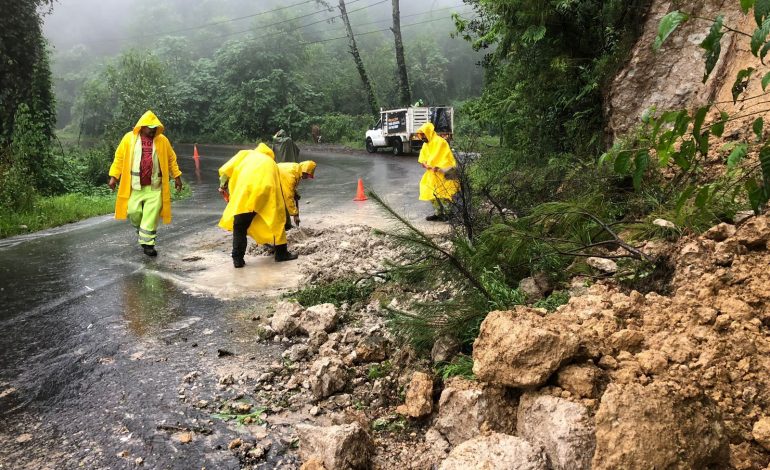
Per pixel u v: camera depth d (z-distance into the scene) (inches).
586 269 169.0
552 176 243.8
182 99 1737.2
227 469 112.2
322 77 1982.0
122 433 126.0
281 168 311.9
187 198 550.9
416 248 152.1
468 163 311.9
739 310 116.6
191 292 229.6
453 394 113.9
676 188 200.7
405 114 1017.5
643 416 84.1
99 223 427.8
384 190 554.3
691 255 139.8
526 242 167.2
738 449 90.3
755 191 98.3
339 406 135.5
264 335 178.1
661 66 269.0
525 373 103.2
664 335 111.7
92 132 2007.9
